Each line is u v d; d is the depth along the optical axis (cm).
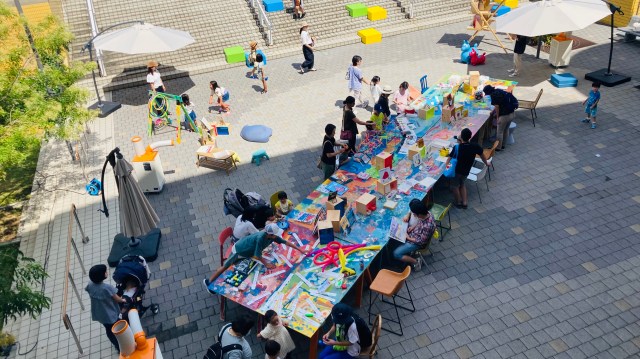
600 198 1215
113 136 1662
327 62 2112
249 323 780
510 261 1055
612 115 1556
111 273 1097
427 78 1889
